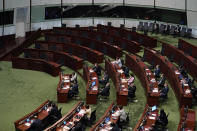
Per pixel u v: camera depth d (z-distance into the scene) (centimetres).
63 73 2903
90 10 3956
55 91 2606
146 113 2033
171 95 2488
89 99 2366
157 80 2703
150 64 2997
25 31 3762
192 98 2250
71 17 3953
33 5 3712
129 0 3847
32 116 2055
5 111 2305
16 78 2819
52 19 3891
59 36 3438
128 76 2752
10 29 3622
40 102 2439
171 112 2259
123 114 2059
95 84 2461
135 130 1833
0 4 3456
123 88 2402
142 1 3791
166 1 3662
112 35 3381
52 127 1892
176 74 2588
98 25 3772
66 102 2411
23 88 2647
